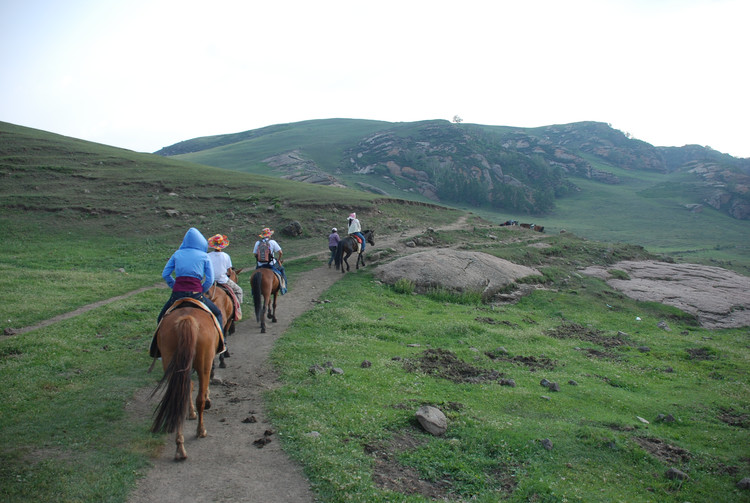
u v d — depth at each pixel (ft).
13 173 128.57
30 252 85.25
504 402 32.30
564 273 95.86
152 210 116.78
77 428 23.73
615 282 97.04
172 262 25.43
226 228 110.73
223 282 33.81
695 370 47.39
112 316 46.62
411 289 72.18
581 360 47.26
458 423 27.09
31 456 20.63
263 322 45.85
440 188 468.34
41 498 17.56
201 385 22.93
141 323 45.62
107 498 17.93
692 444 28.99
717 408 36.24
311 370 33.83
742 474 25.09
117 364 34.17
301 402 28.14
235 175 167.43
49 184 125.90
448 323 53.83
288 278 75.66
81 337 39.65
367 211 131.95
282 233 110.22
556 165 588.50
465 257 85.81
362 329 48.88
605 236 328.08
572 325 64.85
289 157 494.59
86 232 101.50
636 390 39.88
